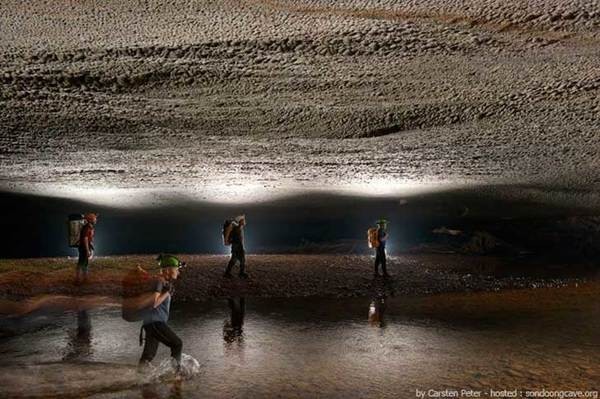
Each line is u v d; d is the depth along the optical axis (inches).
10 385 242.5
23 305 446.0
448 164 530.9
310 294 534.3
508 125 386.0
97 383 247.1
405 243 1052.5
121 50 271.1
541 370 282.4
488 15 243.1
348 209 973.8
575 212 979.9
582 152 465.4
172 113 356.5
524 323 407.5
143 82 303.7
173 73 294.8
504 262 853.8
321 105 346.9
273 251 942.4
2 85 300.5
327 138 420.5
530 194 769.6
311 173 581.6
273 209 954.7
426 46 269.9
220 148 455.2
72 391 235.8
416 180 636.1
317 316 430.3
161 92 318.0
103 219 975.0
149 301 263.6
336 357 305.1
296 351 317.7
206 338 348.8
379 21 251.8
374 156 491.2
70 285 520.4
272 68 292.8
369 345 335.0
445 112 361.1
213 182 640.4
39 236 905.5
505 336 362.3
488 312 454.6
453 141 432.8
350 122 380.8
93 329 370.6
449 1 234.8
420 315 438.6
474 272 709.3
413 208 951.6
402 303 498.0
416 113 363.9
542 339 354.0
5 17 244.5
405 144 444.8
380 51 275.4
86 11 243.4
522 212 976.9
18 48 265.3
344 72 298.4
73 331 363.9
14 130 390.9
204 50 273.3
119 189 695.1
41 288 505.4
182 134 404.8
